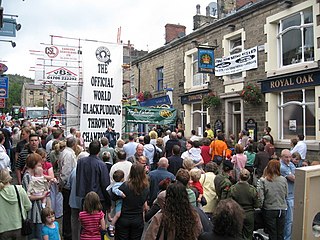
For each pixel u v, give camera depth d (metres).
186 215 2.91
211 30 14.55
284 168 5.86
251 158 8.80
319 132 9.81
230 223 2.68
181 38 16.62
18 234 4.50
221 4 16.34
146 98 19.47
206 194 5.79
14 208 4.47
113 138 11.07
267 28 11.66
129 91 22.81
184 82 16.58
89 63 11.30
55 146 6.82
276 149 11.12
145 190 4.71
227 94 13.31
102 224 4.69
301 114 10.72
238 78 12.95
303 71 10.12
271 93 11.51
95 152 5.38
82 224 4.64
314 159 9.78
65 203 6.02
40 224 5.00
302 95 10.66
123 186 4.66
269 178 5.31
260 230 6.37
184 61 16.66
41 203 5.11
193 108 16.45
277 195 5.25
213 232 2.76
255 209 5.46
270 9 11.58
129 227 4.66
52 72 12.52
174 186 3.01
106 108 11.51
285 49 11.37
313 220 2.44
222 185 5.51
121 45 11.76
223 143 9.20
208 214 5.70
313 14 10.08
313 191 2.45
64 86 14.29
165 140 10.80
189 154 8.33
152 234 2.98
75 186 5.39
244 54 12.55
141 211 4.72
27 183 5.09
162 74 19.20
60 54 12.63
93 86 11.33
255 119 12.11
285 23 11.32
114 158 7.89
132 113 13.93
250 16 12.41
